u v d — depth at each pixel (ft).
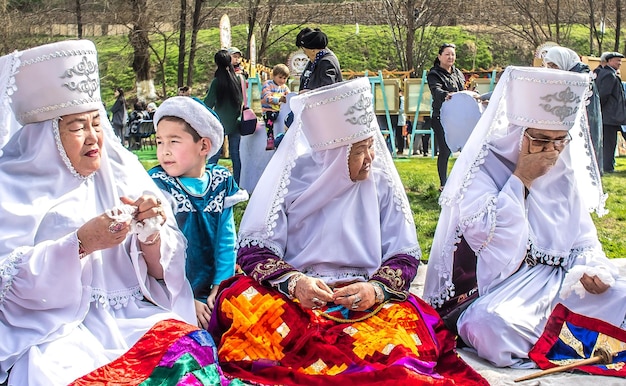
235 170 35.81
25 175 12.20
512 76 15.88
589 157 16.94
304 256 14.80
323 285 13.57
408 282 14.53
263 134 35.81
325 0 135.54
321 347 13.28
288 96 34.78
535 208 16.19
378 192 15.24
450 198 16.14
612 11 119.85
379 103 56.70
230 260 15.93
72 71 12.22
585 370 14.58
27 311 11.86
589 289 15.29
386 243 15.05
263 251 14.47
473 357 15.58
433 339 14.01
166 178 15.46
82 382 11.05
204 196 15.65
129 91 113.29
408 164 52.44
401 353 13.05
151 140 75.61
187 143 15.37
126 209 11.85
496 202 15.71
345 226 14.78
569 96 15.62
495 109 16.05
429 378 12.48
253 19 105.81
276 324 13.62
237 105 34.71
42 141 12.19
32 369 11.20
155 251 13.04
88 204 12.62
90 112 12.44
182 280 13.52
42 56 12.05
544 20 118.42
